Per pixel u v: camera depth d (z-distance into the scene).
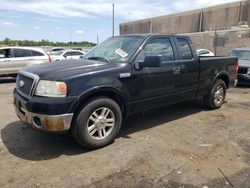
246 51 12.13
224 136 4.95
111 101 4.34
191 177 3.49
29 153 4.15
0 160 3.92
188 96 5.88
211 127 5.46
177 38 5.58
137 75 4.67
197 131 5.21
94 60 4.88
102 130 4.34
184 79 5.62
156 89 5.06
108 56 4.98
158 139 4.77
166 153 4.19
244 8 42.53
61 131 3.88
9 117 6.03
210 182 3.38
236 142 4.67
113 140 4.62
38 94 3.91
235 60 7.25
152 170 3.66
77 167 3.73
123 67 4.50
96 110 4.20
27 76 4.16
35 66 4.54
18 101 4.22
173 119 5.96
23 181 3.38
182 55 5.60
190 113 6.46
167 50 5.32
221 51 30.19
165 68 5.14
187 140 4.74
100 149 4.32
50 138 4.73
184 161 3.93
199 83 6.07
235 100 8.09
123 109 4.70
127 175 3.53
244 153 4.23
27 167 3.72
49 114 3.77
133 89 4.66
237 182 3.39
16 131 5.08
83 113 4.03
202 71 6.07
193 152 4.24
